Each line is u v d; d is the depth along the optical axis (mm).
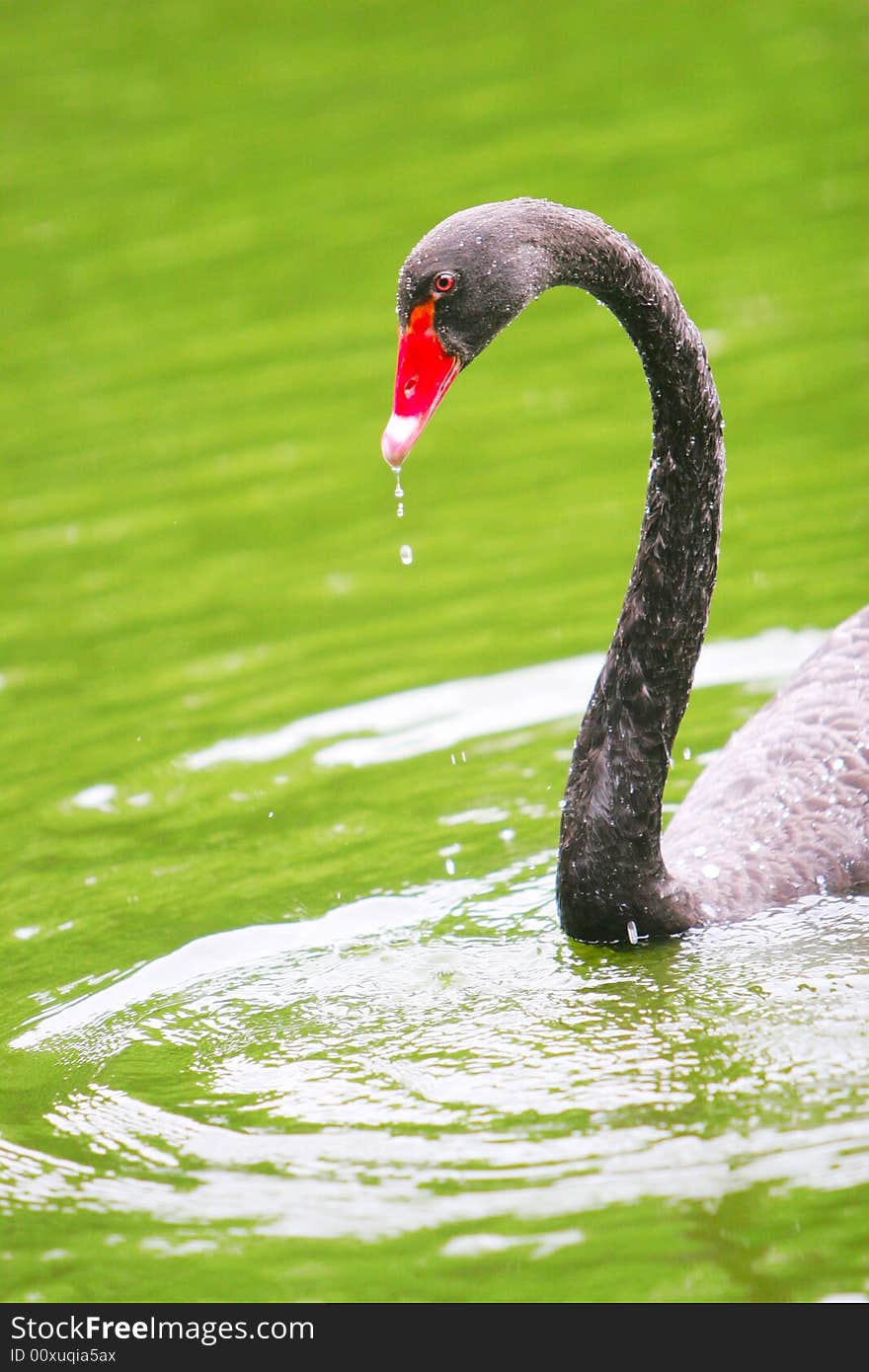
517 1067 8234
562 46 24141
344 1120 7953
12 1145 8039
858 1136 7457
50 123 23125
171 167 21609
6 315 19094
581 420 16391
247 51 24875
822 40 23500
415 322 8352
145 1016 9094
